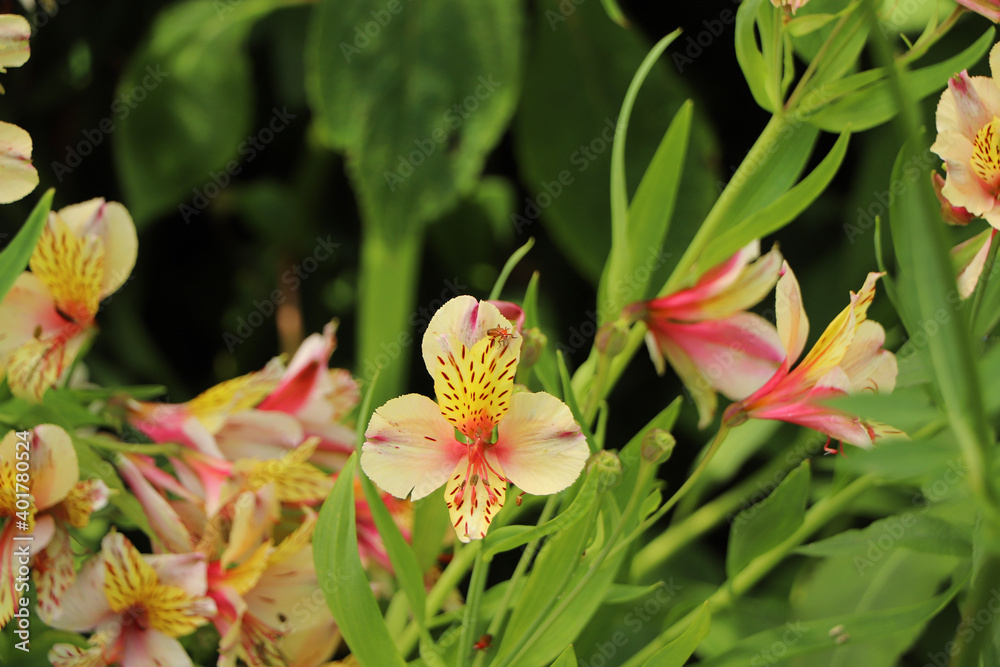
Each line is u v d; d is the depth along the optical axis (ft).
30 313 2.47
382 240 3.19
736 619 2.70
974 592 2.25
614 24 3.46
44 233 2.45
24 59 2.38
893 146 3.26
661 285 3.32
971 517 2.49
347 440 2.61
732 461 2.85
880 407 2.08
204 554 2.44
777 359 2.40
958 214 2.28
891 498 2.78
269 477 2.49
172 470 2.58
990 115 2.24
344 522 2.22
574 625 2.30
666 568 3.30
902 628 2.33
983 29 3.00
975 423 2.11
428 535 2.34
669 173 2.43
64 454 2.35
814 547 2.43
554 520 2.16
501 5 3.15
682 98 3.46
